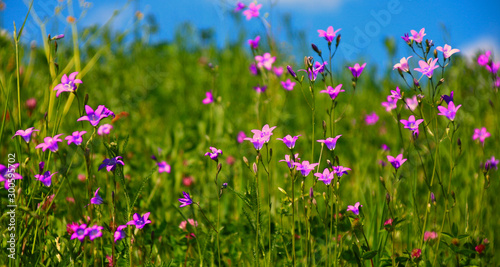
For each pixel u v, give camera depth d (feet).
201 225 10.35
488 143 13.82
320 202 11.23
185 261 9.07
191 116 18.70
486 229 10.05
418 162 12.20
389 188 11.14
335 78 22.03
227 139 14.66
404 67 7.84
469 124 14.43
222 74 21.62
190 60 24.89
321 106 20.17
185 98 21.22
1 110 11.73
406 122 8.04
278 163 14.51
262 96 13.82
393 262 7.74
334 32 8.03
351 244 8.39
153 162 13.75
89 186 7.80
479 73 13.21
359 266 7.66
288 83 13.23
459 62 14.78
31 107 11.94
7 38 12.03
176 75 23.26
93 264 8.41
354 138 16.44
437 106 7.73
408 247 8.68
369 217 10.57
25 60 14.12
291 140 7.54
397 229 7.91
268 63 12.45
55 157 9.91
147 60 23.97
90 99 17.89
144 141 15.48
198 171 13.93
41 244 7.98
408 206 10.96
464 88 14.97
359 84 21.48
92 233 7.32
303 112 19.49
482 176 10.79
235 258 9.63
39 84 13.89
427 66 7.64
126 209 7.76
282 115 16.63
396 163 8.27
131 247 7.77
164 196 12.25
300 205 10.80
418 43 7.70
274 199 10.77
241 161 13.48
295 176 7.54
